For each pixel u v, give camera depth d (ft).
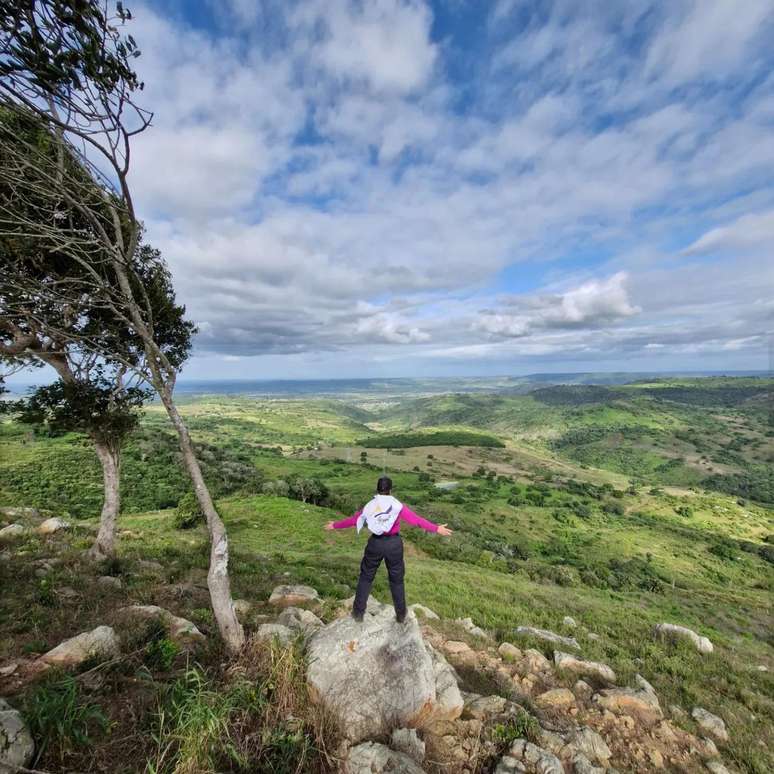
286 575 47.91
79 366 35.55
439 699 17.25
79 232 17.07
